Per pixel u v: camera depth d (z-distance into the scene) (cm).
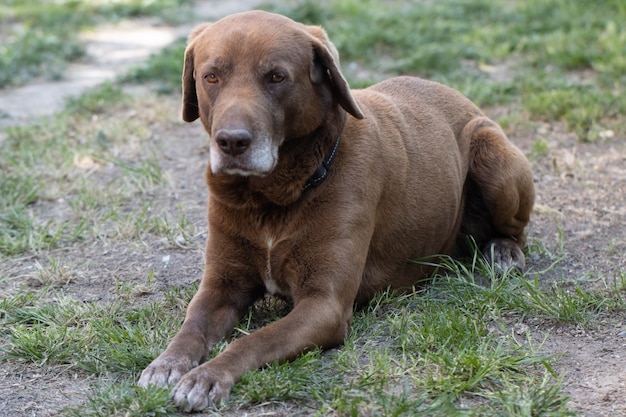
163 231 647
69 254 625
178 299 532
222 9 1484
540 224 659
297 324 448
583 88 938
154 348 462
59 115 905
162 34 1339
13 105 996
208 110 466
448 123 586
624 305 509
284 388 412
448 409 391
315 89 471
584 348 466
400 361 446
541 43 1097
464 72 1027
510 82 970
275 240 481
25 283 574
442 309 508
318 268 473
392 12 1273
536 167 768
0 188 732
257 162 440
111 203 710
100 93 967
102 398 411
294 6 1340
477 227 609
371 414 394
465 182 596
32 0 1524
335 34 1159
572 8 1224
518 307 507
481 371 418
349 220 477
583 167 758
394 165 518
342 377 430
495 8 1286
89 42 1294
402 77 607
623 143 815
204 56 466
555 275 573
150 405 399
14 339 482
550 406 398
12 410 416
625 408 399
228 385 412
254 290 507
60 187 746
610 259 593
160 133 874
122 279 579
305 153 471
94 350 470
